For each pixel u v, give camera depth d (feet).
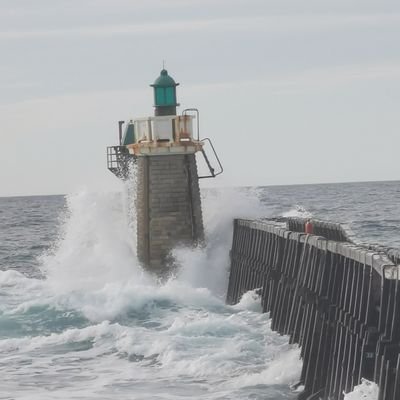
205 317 116.47
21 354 106.42
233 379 88.84
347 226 103.65
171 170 135.95
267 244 111.55
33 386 90.79
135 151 136.15
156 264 136.87
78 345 109.29
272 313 105.50
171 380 90.84
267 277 110.42
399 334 60.90
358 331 68.44
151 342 104.73
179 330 108.06
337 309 75.25
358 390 64.13
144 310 125.29
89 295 129.18
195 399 83.30
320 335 79.10
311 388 79.82
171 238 136.77
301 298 88.69
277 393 82.94
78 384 91.09
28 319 123.95
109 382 91.40
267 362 92.38
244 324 107.96
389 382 60.64
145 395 85.61
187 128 135.74
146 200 136.77
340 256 76.59
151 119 135.23
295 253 94.27
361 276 69.82
